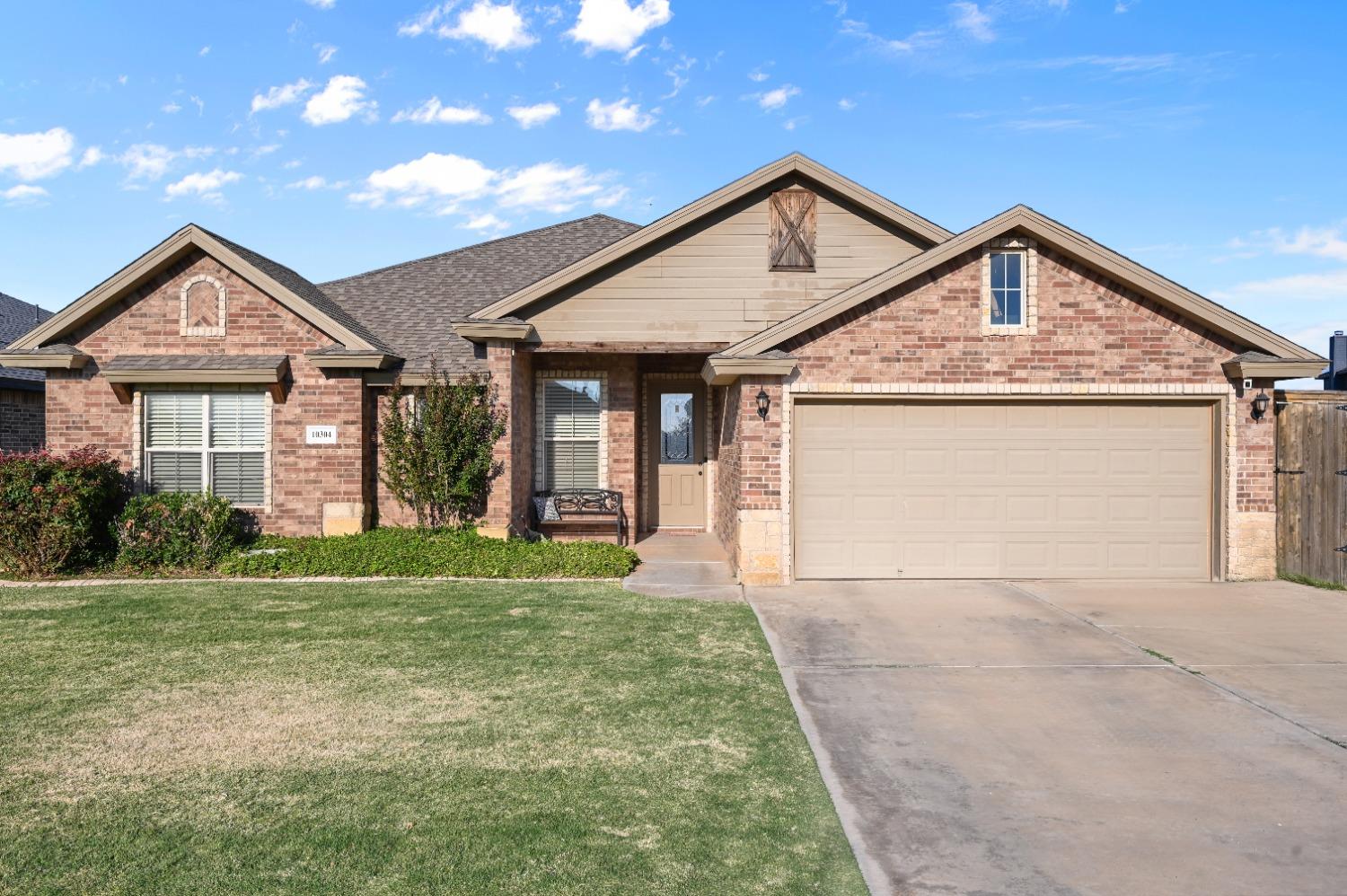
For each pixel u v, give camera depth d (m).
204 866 4.15
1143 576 11.59
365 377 13.66
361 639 8.36
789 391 11.41
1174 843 4.51
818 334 11.48
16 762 5.38
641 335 13.95
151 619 9.16
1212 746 5.81
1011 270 11.55
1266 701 6.68
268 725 6.05
